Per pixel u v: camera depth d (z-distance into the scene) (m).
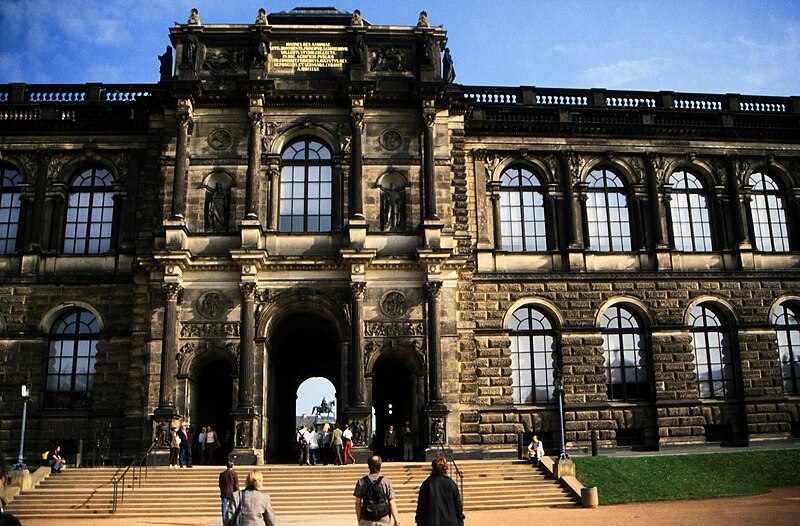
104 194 53.53
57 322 51.41
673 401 52.00
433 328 47.00
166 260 46.31
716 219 55.88
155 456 43.84
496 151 55.22
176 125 49.91
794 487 39.69
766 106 58.53
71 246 52.62
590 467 40.69
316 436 45.31
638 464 41.91
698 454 44.28
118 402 49.38
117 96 54.88
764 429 52.47
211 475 39.28
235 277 47.69
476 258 53.31
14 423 49.12
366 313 47.59
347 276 48.00
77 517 33.81
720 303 54.03
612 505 35.38
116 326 50.38
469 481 38.34
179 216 47.78
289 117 50.78
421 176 50.09
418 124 51.06
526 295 52.81
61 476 38.88
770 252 55.56
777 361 53.72
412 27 52.28
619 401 52.53
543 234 54.78
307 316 52.84
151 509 34.56
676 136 56.41
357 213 48.47
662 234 54.62
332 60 51.62
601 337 52.78
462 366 48.56
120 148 53.44
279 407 54.78
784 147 57.25
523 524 28.69
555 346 52.84
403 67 52.03
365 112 51.06
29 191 52.88
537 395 52.25
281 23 54.12
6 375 49.78
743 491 38.44
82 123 53.22
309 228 49.94
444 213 49.72
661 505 34.56
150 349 46.16
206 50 51.41
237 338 46.84
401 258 47.81
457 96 52.34
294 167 50.91
